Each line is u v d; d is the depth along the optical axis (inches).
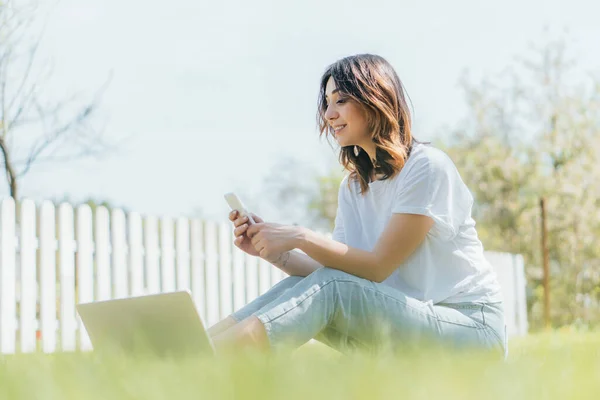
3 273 247.6
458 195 108.8
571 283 829.2
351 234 119.8
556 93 824.9
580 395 44.8
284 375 47.2
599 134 807.7
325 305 92.9
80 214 268.8
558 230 810.8
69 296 263.4
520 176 817.5
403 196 105.3
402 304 97.8
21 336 250.7
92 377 51.9
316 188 1141.1
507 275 519.2
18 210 255.6
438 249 107.3
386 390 43.9
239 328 88.8
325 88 119.6
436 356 73.2
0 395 47.2
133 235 284.2
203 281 311.0
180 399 41.9
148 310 89.5
